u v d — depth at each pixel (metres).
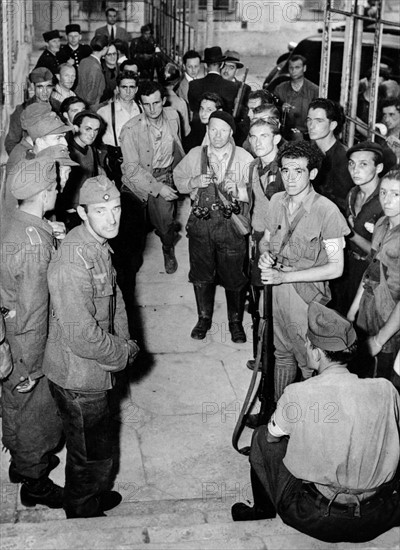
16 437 4.38
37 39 17.28
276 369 5.20
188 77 10.50
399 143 6.07
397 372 4.86
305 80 9.76
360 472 3.48
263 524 3.90
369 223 5.47
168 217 7.44
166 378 6.02
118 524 4.12
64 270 3.84
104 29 14.86
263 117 5.67
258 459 3.98
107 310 4.06
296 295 4.90
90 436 4.09
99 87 10.58
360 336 5.09
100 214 3.88
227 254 6.22
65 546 3.69
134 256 7.12
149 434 5.34
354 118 7.79
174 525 4.18
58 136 5.38
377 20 6.95
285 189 5.14
